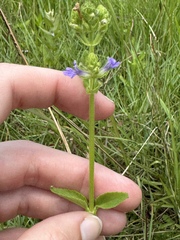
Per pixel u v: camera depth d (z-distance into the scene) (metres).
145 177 0.16
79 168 0.13
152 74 0.18
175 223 0.15
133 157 0.16
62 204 0.14
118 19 0.22
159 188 0.15
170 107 0.17
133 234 0.14
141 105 0.17
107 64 0.10
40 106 0.13
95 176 0.13
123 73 0.19
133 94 0.17
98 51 0.20
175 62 0.18
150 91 0.17
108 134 0.16
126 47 0.19
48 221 0.11
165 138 0.15
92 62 0.10
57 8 0.22
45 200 0.14
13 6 0.23
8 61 0.19
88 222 0.11
